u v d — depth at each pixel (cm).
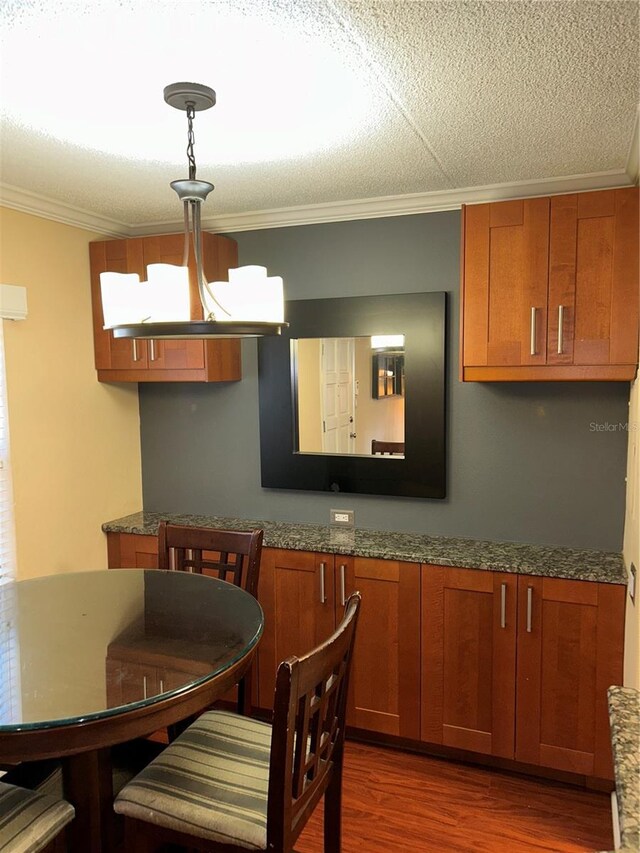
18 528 273
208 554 301
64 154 217
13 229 265
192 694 152
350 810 235
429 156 224
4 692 148
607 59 152
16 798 155
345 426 298
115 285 162
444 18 133
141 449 345
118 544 318
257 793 156
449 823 227
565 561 247
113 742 143
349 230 293
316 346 300
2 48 144
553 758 242
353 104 179
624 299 222
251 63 153
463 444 281
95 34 138
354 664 270
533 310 234
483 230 238
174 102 171
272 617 283
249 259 313
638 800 94
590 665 234
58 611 198
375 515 299
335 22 135
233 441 325
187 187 165
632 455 232
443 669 256
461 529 285
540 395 267
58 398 292
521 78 163
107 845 165
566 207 227
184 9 129
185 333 156
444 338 277
